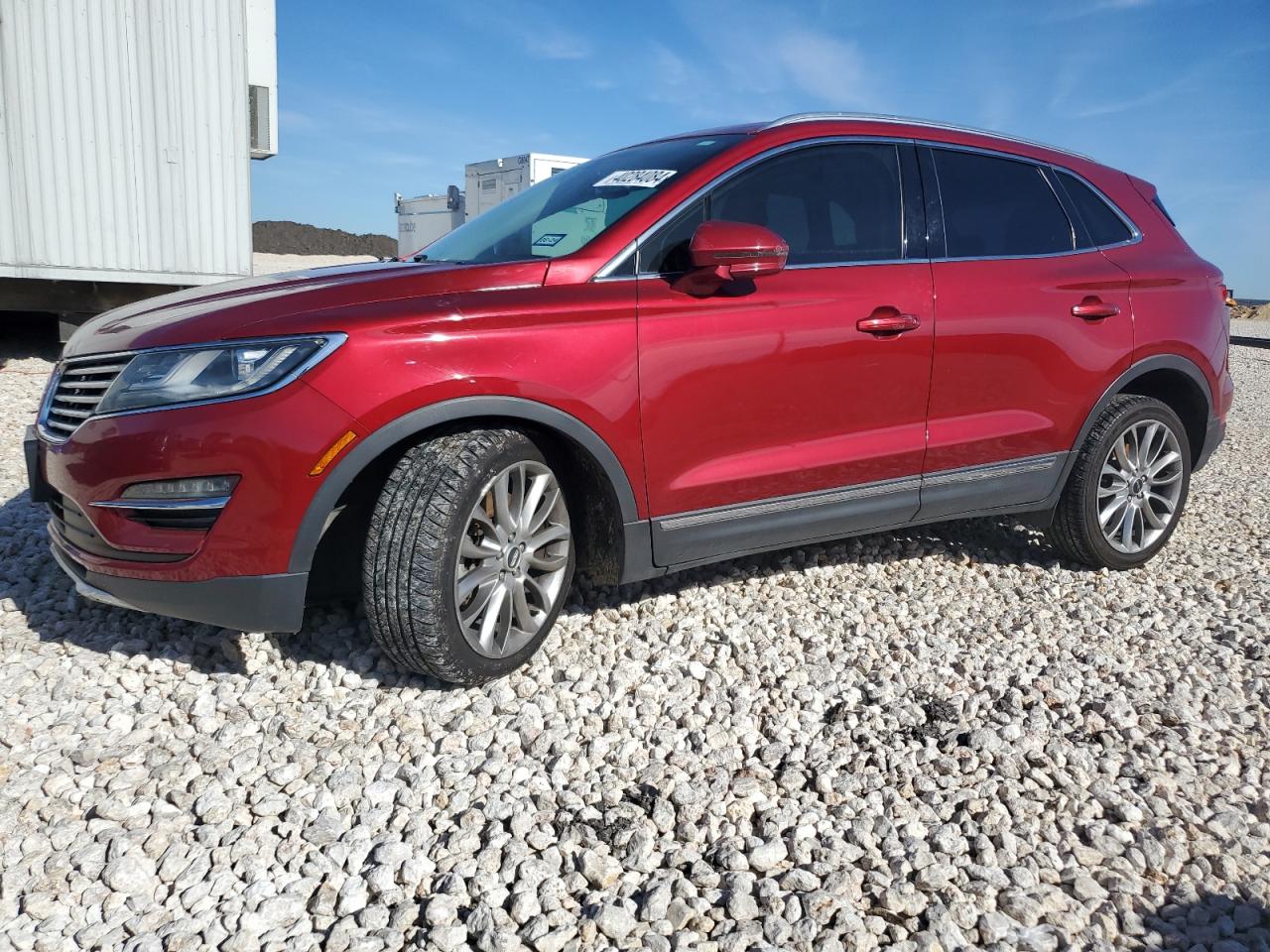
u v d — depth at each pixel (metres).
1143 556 4.34
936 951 1.93
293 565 2.68
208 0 8.91
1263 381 13.66
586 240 3.16
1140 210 4.41
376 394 2.65
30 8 8.25
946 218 3.78
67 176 8.56
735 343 3.21
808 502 3.48
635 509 3.14
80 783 2.46
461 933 1.96
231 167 9.23
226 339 2.69
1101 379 4.06
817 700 2.97
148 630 3.30
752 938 1.95
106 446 2.71
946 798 2.47
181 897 2.07
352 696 2.91
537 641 3.09
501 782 2.49
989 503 3.95
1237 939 2.00
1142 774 2.60
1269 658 3.38
